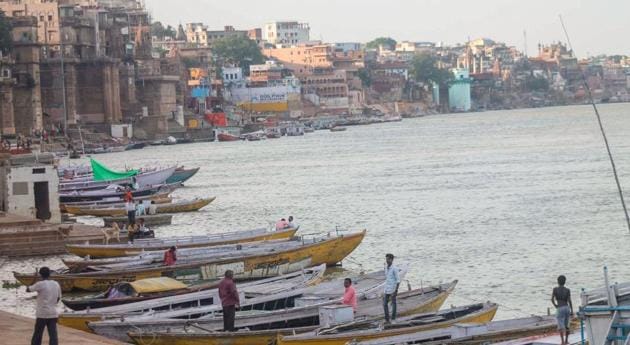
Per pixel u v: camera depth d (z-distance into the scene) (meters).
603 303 49.88
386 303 70.94
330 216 159.62
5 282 102.06
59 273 96.56
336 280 87.62
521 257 112.62
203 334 67.62
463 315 73.00
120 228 136.62
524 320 68.75
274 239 115.31
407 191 194.12
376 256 116.44
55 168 136.38
